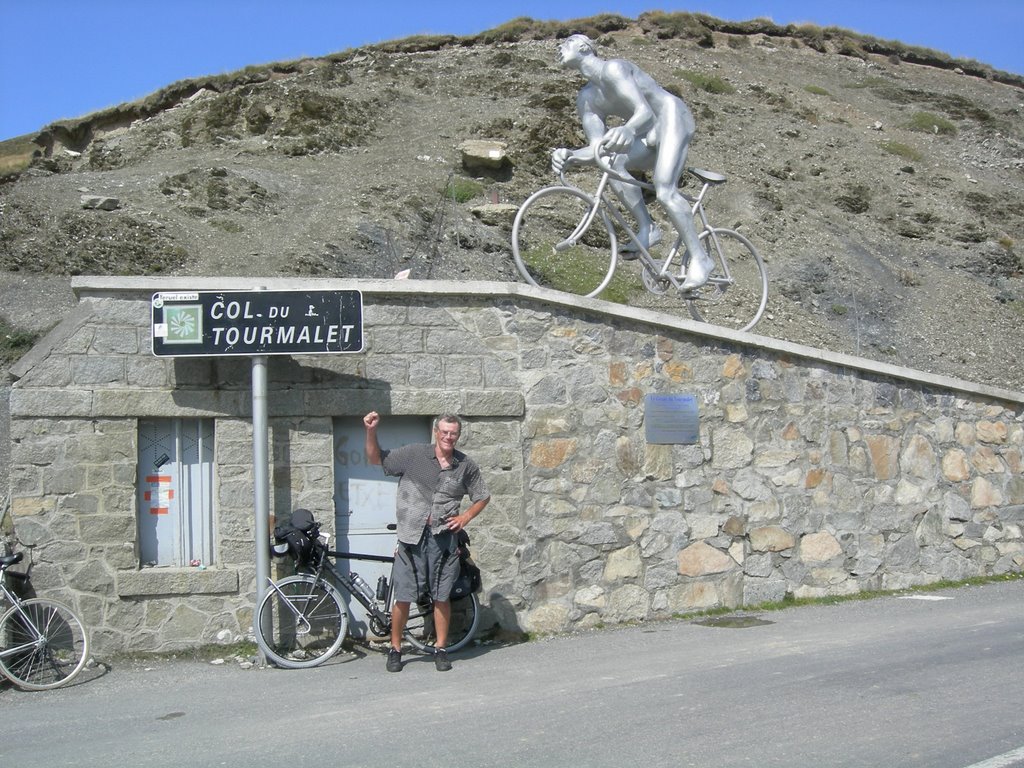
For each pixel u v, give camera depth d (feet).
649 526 29.81
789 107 117.60
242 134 87.61
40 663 23.56
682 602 30.17
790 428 32.27
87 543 25.34
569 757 16.31
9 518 25.75
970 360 66.28
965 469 35.58
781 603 31.60
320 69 101.81
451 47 127.03
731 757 16.11
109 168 86.28
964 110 130.82
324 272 57.41
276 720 19.33
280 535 24.97
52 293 47.96
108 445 25.61
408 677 23.04
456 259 63.93
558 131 88.58
